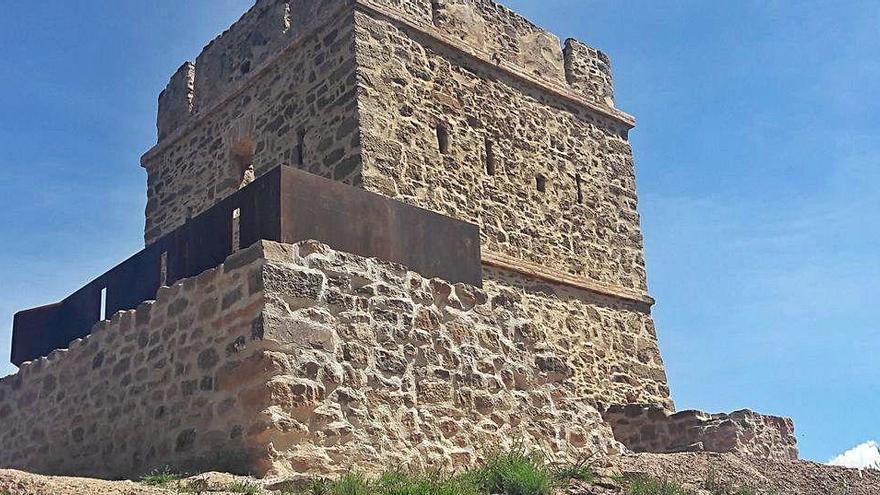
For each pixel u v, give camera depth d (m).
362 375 10.69
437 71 17.81
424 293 11.80
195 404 10.66
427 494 8.87
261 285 10.26
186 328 11.20
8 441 14.06
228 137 19.22
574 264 19.02
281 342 10.13
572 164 19.86
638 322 19.83
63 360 13.38
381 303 11.23
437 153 17.23
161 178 20.97
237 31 19.84
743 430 15.69
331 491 8.84
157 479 9.22
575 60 20.83
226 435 10.09
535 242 18.42
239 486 8.62
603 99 21.08
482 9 19.22
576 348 18.41
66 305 14.34
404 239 12.02
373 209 11.80
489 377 12.08
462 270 12.62
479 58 18.55
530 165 18.92
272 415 9.71
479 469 10.47
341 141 16.39
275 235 10.83
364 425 10.45
